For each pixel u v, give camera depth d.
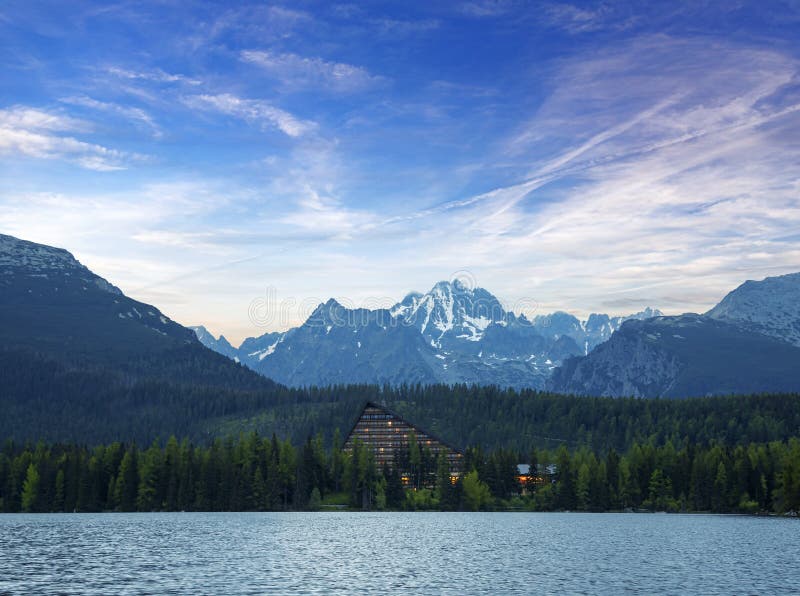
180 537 186.25
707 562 143.62
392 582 120.31
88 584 115.44
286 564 139.38
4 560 140.12
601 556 152.88
